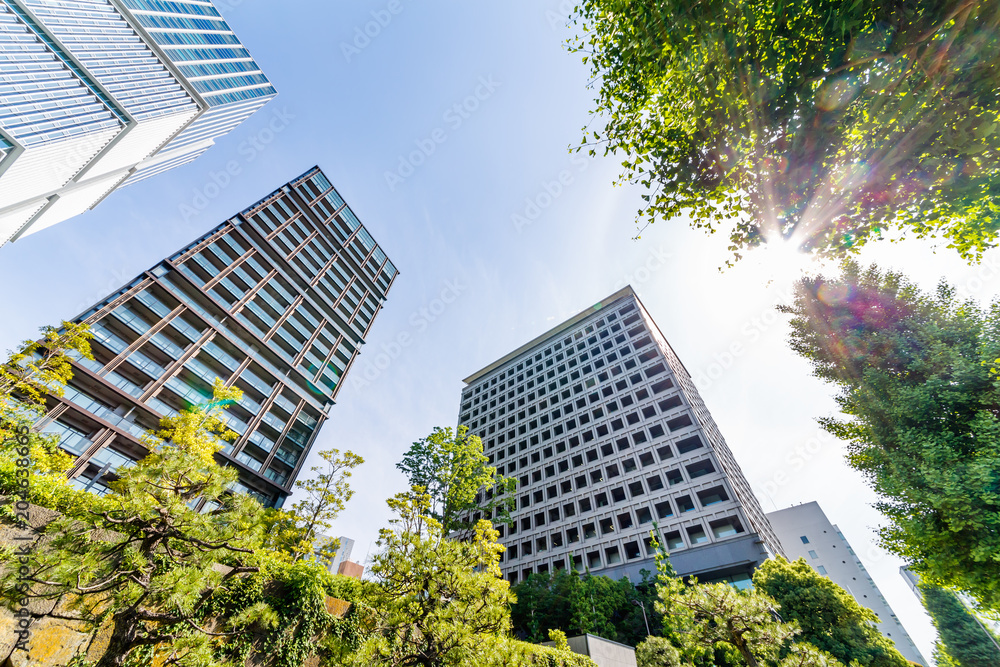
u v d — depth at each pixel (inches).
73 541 222.2
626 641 866.1
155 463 254.7
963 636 1248.8
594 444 1652.3
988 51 231.9
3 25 1307.8
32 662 248.5
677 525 1231.5
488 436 2165.4
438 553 367.9
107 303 1069.1
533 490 1681.8
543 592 1000.9
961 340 482.0
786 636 432.8
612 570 1253.1
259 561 347.9
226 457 1146.0
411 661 333.1
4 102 1213.7
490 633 359.9
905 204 312.0
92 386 958.4
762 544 1077.1
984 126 253.4
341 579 471.5
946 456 441.1
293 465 1378.0
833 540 2039.9
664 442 1460.4
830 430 616.4
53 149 1341.0
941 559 448.8
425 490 553.0
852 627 699.4
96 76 1581.0
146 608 254.7
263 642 328.8
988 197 279.7
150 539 254.8
